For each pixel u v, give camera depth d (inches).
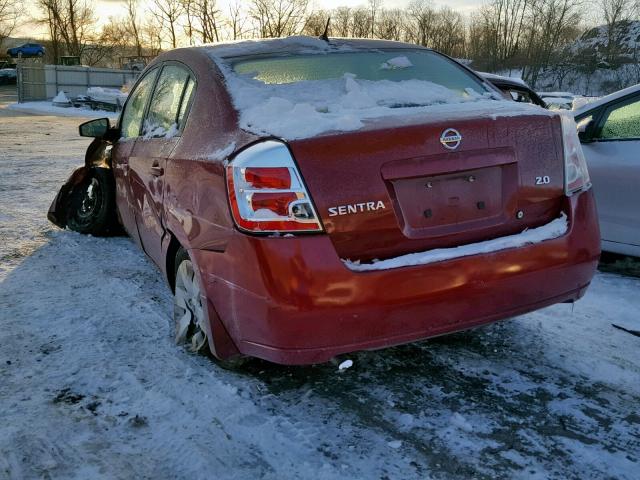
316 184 94.3
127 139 178.7
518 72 1870.1
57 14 2247.8
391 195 97.9
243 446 98.1
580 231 110.1
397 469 92.9
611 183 178.9
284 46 141.3
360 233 96.2
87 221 219.0
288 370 121.0
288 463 94.2
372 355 127.6
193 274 124.3
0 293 162.9
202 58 137.0
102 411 107.5
